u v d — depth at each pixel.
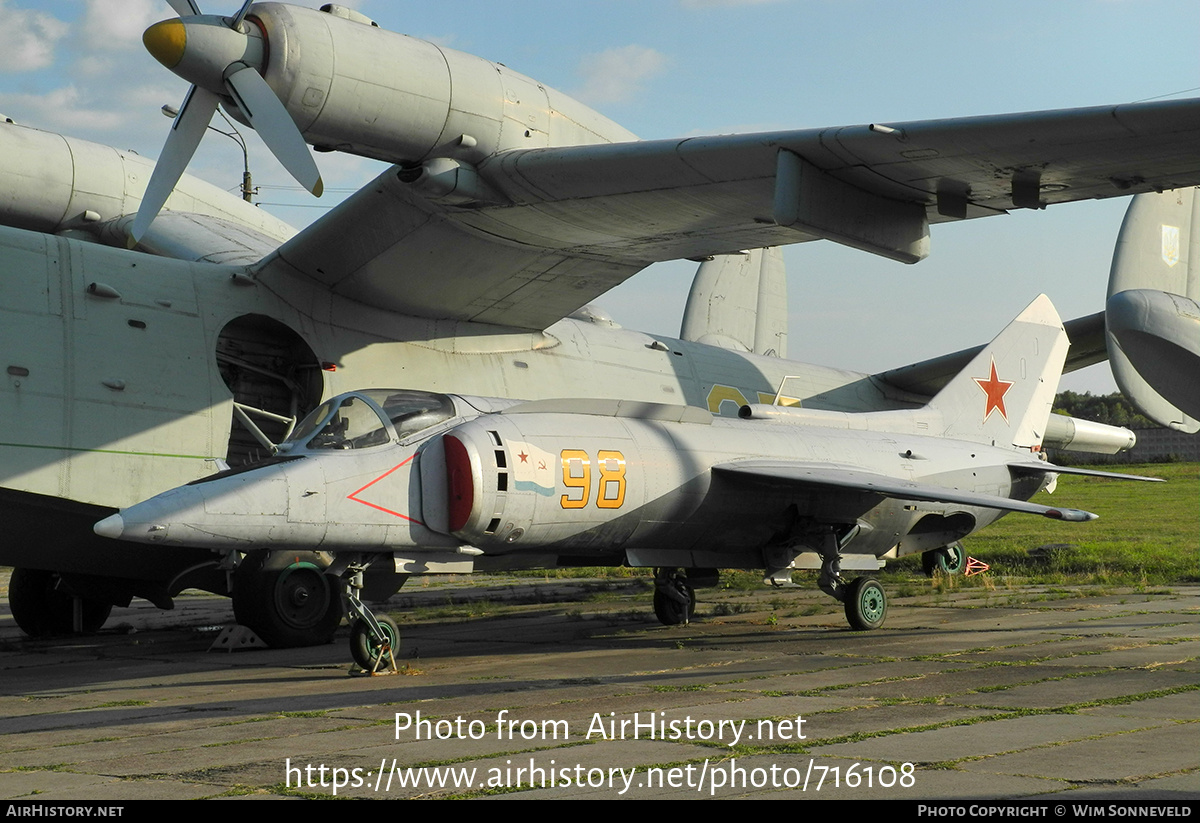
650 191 11.30
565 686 7.94
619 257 13.48
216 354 12.37
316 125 10.05
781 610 14.48
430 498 9.34
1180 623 11.40
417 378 13.75
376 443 9.33
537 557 11.27
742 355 18.59
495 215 11.88
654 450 10.94
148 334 11.64
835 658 9.29
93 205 14.90
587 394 15.30
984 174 10.73
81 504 10.97
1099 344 17.72
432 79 10.43
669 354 17.00
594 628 12.82
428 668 9.29
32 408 10.60
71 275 11.45
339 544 9.01
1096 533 30.98
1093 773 4.85
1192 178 10.57
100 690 8.60
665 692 7.53
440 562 9.67
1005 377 15.54
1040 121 9.40
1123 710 6.47
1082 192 11.17
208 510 8.32
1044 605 14.02
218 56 9.59
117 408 11.15
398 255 12.52
